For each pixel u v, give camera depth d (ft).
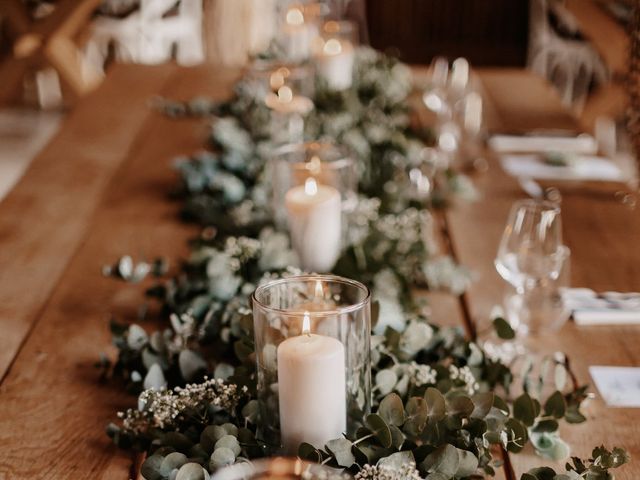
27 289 4.35
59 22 13.21
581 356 3.73
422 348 3.30
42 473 2.84
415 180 5.90
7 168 13.23
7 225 5.26
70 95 16.29
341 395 2.60
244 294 3.79
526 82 9.25
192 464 2.40
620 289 4.42
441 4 18.02
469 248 4.96
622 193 5.88
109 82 8.89
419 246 4.50
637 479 2.85
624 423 3.21
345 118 6.38
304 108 6.19
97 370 3.54
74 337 3.83
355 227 4.73
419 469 2.51
